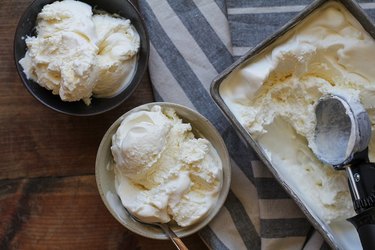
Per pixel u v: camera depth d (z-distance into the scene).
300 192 0.53
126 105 0.59
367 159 0.49
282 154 0.55
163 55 0.59
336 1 0.49
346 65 0.51
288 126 0.54
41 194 0.59
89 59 0.52
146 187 0.55
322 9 0.50
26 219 0.59
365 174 0.48
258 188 0.57
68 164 0.59
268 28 0.57
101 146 0.54
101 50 0.54
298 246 0.57
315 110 0.52
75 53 0.52
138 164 0.53
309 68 0.52
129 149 0.53
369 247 0.46
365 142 0.48
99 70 0.53
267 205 0.57
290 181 0.53
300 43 0.50
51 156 0.59
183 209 0.54
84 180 0.59
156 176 0.54
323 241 0.56
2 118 0.59
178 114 0.56
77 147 0.59
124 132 0.54
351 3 0.48
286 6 0.57
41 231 0.59
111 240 0.59
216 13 0.58
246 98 0.51
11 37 0.59
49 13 0.53
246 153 0.58
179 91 0.59
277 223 0.57
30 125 0.59
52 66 0.52
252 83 0.50
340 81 0.52
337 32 0.50
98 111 0.55
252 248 0.58
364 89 0.51
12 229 0.59
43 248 0.59
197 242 0.59
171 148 0.54
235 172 0.59
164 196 0.53
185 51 0.59
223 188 0.55
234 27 0.57
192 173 0.54
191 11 0.59
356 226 0.47
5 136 0.59
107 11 0.57
